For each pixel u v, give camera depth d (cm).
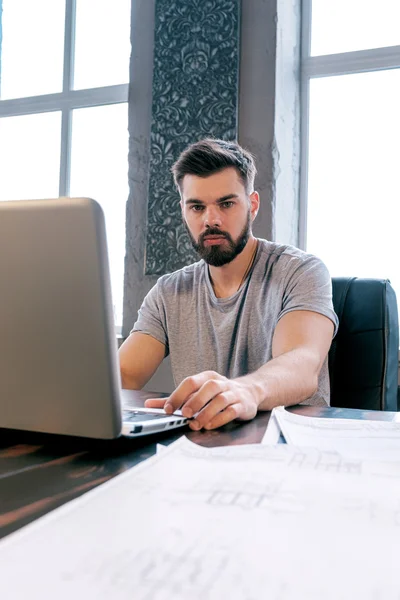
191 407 65
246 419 71
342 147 216
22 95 271
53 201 50
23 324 52
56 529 29
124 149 250
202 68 206
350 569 25
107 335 50
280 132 202
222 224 125
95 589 23
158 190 211
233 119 201
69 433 54
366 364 122
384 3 212
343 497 34
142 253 216
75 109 260
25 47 271
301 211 220
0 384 55
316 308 114
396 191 207
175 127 209
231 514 32
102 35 256
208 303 134
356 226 212
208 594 22
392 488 36
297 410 82
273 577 24
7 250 51
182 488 36
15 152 271
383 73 211
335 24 219
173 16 211
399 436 59
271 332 125
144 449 56
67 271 50
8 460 52
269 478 38
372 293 126
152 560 26
